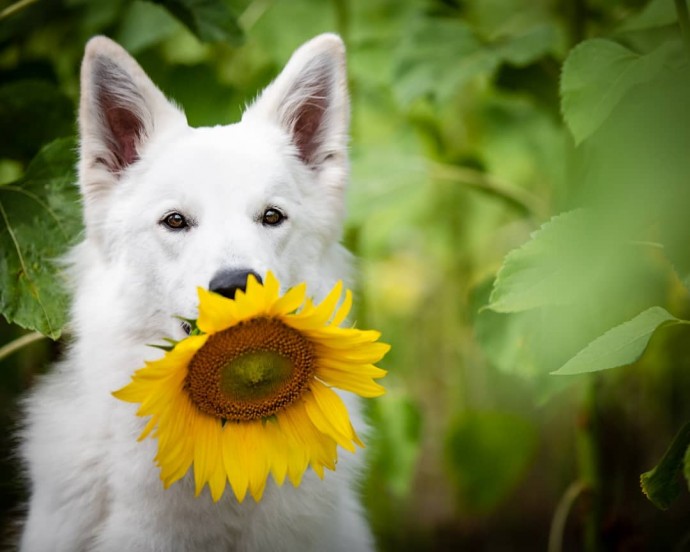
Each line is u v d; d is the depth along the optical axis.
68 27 1.99
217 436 1.52
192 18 1.77
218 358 1.50
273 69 1.95
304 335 1.52
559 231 1.55
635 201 1.51
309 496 1.64
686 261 1.51
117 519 1.64
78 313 1.66
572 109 1.58
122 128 1.68
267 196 1.62
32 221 1.68
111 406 1.63
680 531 1.97
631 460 2.00
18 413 1.77
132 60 1.66
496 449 1.98
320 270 1.69
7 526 1.75
